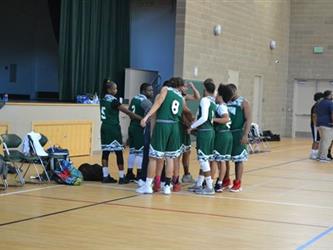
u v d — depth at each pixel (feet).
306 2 76.54
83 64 51.75
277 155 50.44
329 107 45.65
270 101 74.13
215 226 20.89
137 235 19.07
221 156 28.09
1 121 37.01
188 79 54.85
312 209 25.08
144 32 59.82
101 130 30.14
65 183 29.53
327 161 46.01
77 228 19.80
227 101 27.89
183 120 28.48
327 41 75.82
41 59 62.69
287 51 77.66
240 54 65.16
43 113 39.86
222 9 60.54
